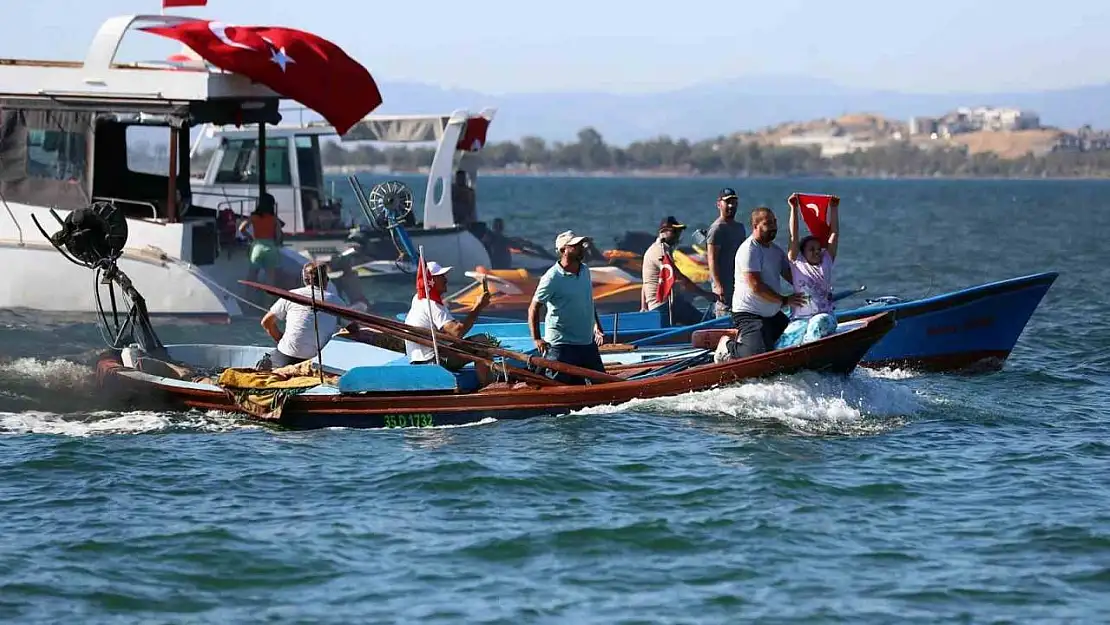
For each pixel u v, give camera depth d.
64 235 27.12
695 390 24.80
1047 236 96.12
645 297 32.62
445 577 16.17
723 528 17.95
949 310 30.06
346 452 22.03
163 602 15.37
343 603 15.37
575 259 24.55
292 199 49.88
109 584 15.84
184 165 39.94
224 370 26.86
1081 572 16.38
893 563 16.72
